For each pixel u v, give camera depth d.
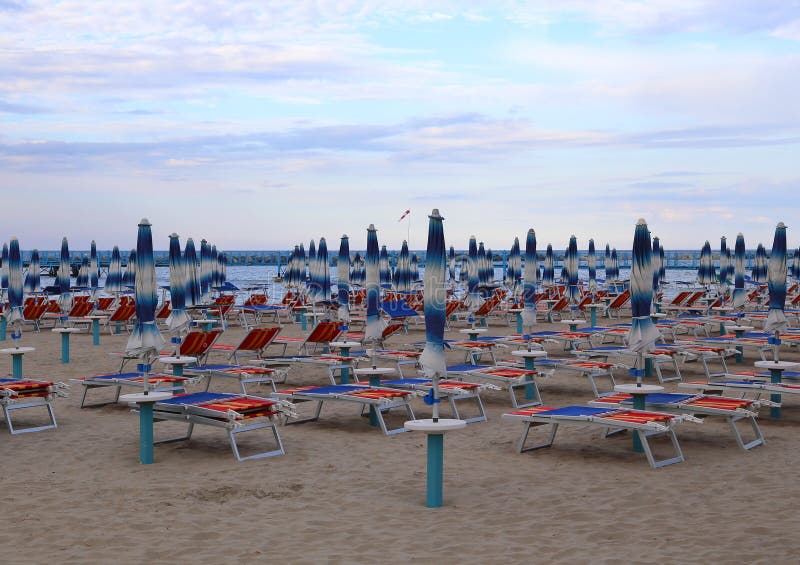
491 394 10.66
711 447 7.38
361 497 5.74
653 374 12.19
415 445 7.51
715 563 4.34
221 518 5.21
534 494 5.80
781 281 9.10
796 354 15.15
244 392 9.58
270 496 5.75
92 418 8.77
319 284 19.69
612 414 6.75
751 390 8.31
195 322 17.83
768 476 6.27
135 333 6.81
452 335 18.72
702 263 27.47
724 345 13.45
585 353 11.52
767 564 4.32
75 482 6.12
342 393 8.14
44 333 19.56
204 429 8.26
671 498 5.68
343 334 14.17
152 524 5.08
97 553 4.53
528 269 12.06
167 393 6.79
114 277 25.48
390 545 4.68
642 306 7.34
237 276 66.06
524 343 12.30
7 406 7.85
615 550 4.57
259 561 4.41
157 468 6.58
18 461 6.80
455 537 4.83
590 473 6.41
